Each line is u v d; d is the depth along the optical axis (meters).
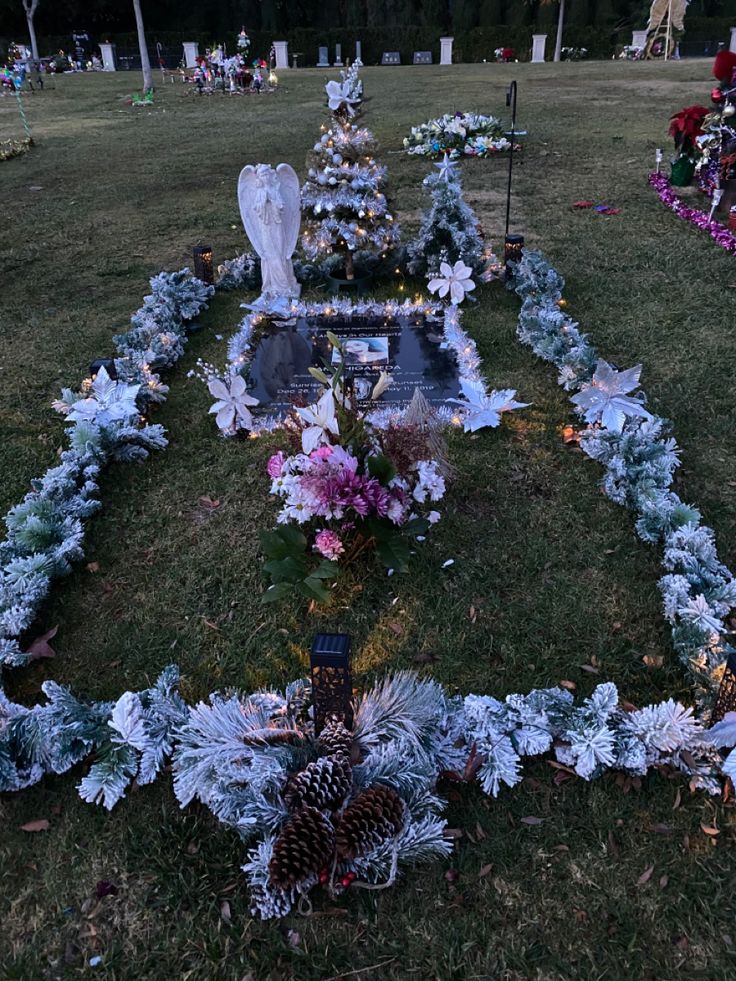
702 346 6.05
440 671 3.34
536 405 5.32
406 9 44.03
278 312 6.62
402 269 7.73
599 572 3.85
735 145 8.81
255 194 6.65
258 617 3.65
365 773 2.66
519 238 7.14
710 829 2.65
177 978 2.32
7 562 3.84
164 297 6.70
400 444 3.46
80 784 2.90
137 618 3.68
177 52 40.00
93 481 4.54
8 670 3.41
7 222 10.37
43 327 6.91
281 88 26.08
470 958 2.34
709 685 3.02
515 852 2.62
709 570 3.63
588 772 2.77
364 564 3.87
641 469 4.28
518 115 17.59
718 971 2.28
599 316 6.66
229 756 2.71
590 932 2.40
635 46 36.06
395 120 17.62
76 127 18.67
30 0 39.03
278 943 2.39
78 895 2.55
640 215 9.45
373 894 2.51
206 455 4.89
